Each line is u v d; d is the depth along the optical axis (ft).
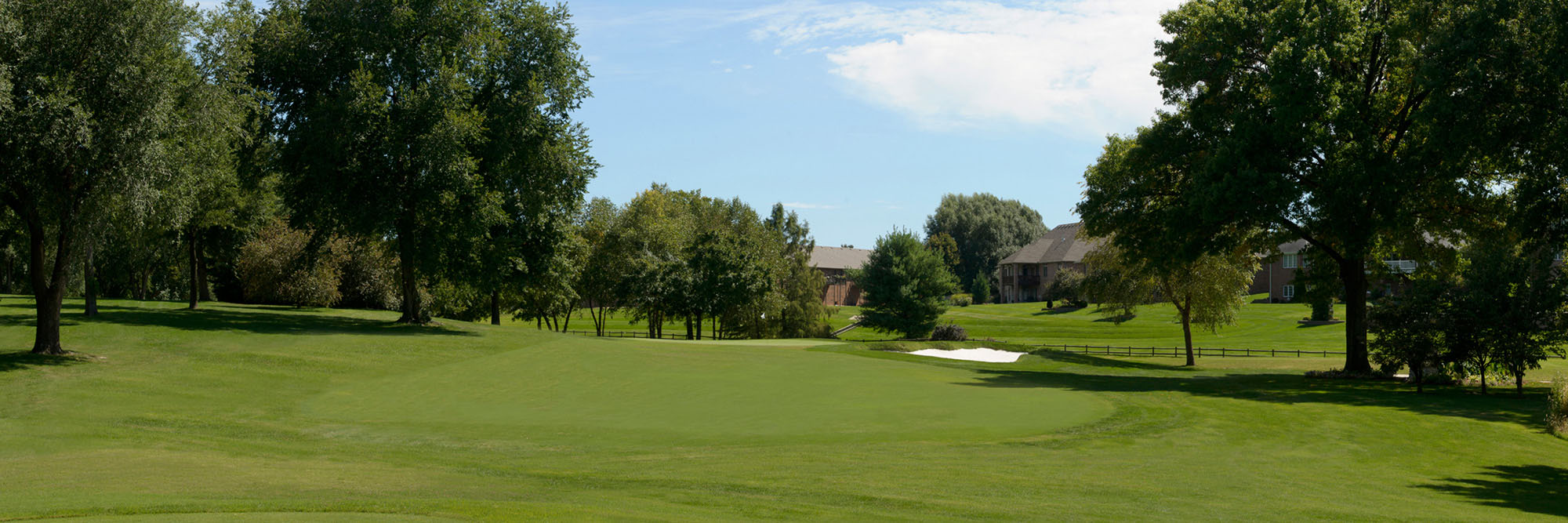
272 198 167.32
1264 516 32.91
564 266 136.56
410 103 111.75
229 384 72.08
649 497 34.14
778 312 238.07
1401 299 85.35
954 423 56.85
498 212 117.19
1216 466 44.96
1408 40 96.07
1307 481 41.63
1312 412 67.56
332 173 113.70
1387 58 99.25
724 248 205.67
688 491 35.60
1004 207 527.81
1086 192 120.06
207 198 130.52
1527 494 40.14
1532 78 81.97
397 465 42.47
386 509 29.63
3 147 70.08
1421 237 112.68
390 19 112.78
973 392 75.05
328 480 37.63
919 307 215.10
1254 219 97.40
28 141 69.51
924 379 87.25
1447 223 106.11
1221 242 104.58
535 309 206.90
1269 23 96.43
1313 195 97.09
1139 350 194.59
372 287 189.78
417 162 110.52
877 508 32.55
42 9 72.02
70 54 73.36
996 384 84.94
